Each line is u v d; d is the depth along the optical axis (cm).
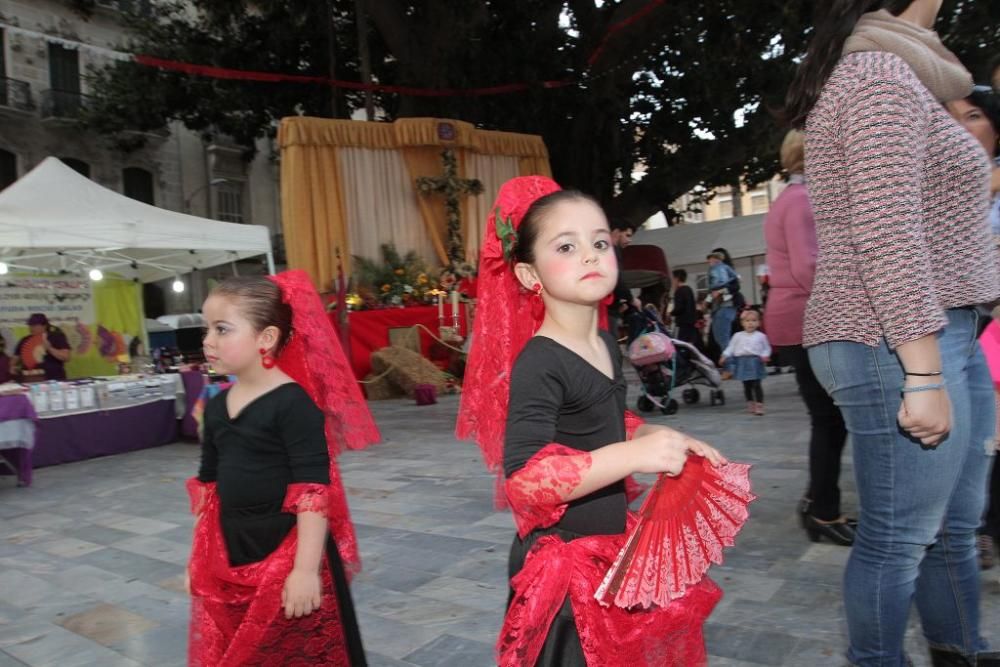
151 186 2669
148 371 965
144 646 289
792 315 328
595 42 1611
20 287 932
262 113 1855
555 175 1834
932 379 150
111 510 538
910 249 148
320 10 1611
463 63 1603
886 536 170
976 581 192
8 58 2317
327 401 203
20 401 641
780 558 325
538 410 133
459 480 541
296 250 1366
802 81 174
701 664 142
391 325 1212
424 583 331
